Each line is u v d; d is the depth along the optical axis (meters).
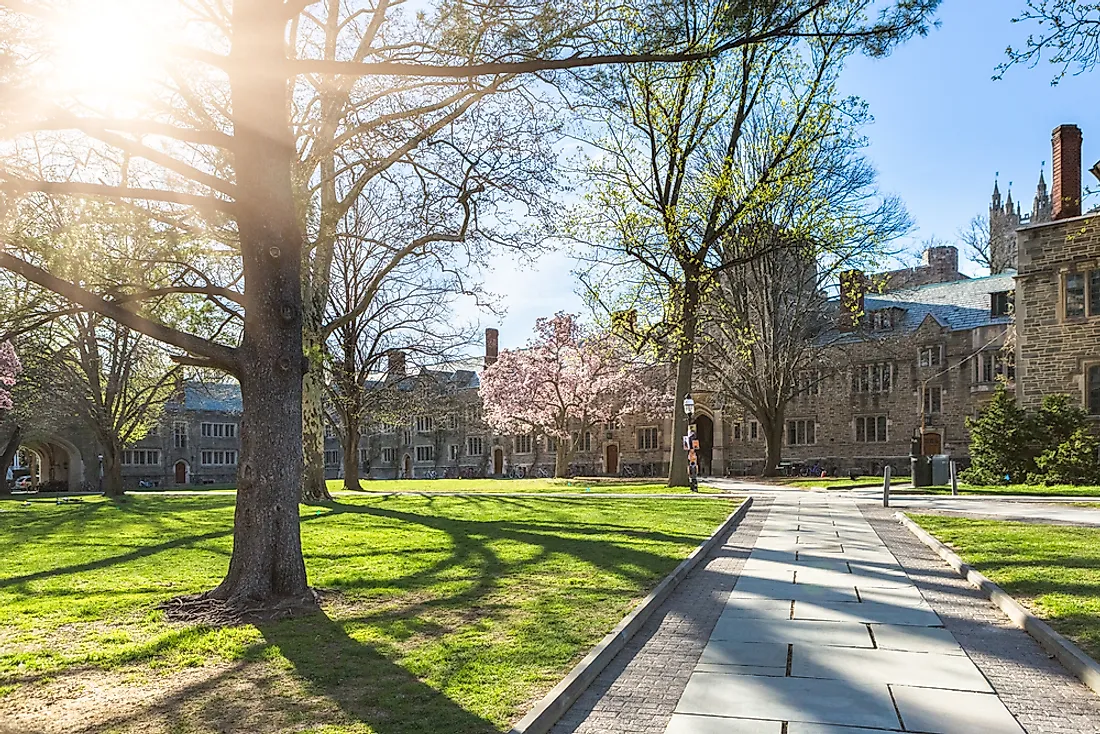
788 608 7.57
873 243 25.72
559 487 33.12
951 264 49.12
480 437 62.78
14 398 35.34
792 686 5.28
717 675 5.54
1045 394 25.69
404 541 12.39
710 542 11.80
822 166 27.08
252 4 7.74
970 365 38.81
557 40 9.88
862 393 42.84
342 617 7.17
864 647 6.20
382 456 71.38
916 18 9.97
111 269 9.47
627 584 8.47
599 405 45.41
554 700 4.78
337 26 15.14
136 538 13.72
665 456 51.38
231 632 6.59
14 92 6.62
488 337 62.31
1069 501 17.95
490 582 8.70
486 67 7.98
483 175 14.36
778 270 34.56
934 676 5.46
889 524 14.38
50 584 9.04
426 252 18.48
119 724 4.49
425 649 5.98
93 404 31.36
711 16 13.16
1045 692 5.14
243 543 7.81
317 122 12.36
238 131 7.88
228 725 4.46
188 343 7.66
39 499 30.55
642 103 23.58
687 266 24.69
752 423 47.06
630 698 5.11
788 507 18.11
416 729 4.38
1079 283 25.14
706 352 37.09
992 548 10.42
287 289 8.09
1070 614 6.73
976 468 25.30
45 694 5.05
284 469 7.96
